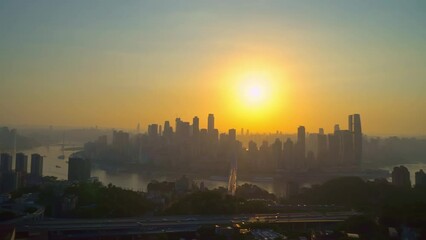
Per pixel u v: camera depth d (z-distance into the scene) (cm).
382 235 17525
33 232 17975
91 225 19050
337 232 18050
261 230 18625
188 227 19250
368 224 18212
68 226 18812
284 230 19138
